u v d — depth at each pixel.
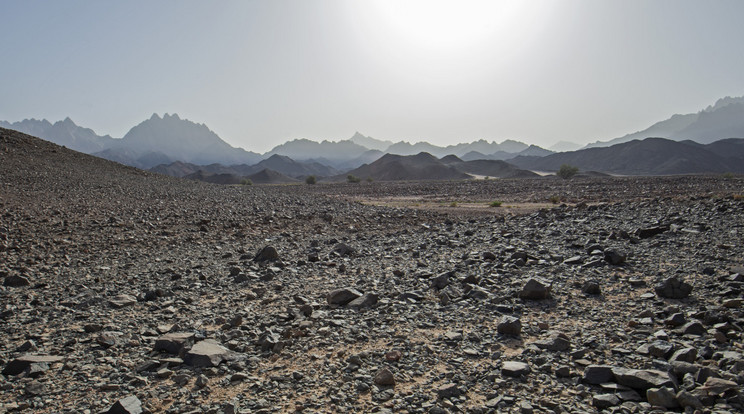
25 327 8.85
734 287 9.89
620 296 10.04
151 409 5.58
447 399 5.71
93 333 8.52
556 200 49.72
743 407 5.08
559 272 12.50
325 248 18.45
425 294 10.88
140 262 15.45
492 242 18.75
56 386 6.27
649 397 5.38
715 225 17.98
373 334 8.22
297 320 8.98
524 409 5.35
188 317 9.41
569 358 6.84
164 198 36.03
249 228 23.95
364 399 5.79
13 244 16.80
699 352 6.72
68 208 26.17
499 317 9.02
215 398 5.86
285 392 6.02
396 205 52.97
